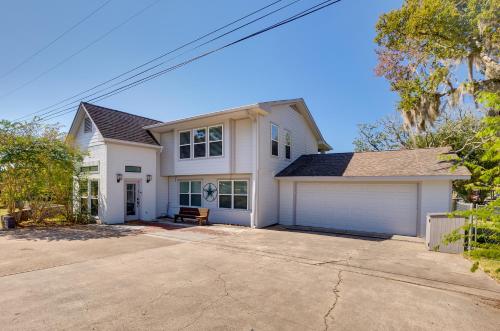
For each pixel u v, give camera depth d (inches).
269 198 538.6
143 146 597.6
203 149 575.2
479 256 160.7
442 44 477.7
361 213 481.4
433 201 415.8
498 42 395.5
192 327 147.4
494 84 414.6
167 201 661.9
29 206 548.7
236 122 544.1
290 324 152.1
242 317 159.5
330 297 190.2
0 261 274.4
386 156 529.0
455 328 150.2
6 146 470.9
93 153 568.1
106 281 217.9
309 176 511.5
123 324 149.9
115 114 634.8
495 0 374.6
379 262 279.9
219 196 576.7
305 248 342.0
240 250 329.1
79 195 559.8
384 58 586.6
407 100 524.4
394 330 147.3
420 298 190.1
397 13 478.3
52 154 503.5
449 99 474.0
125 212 569.9
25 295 188.9
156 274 236.4
